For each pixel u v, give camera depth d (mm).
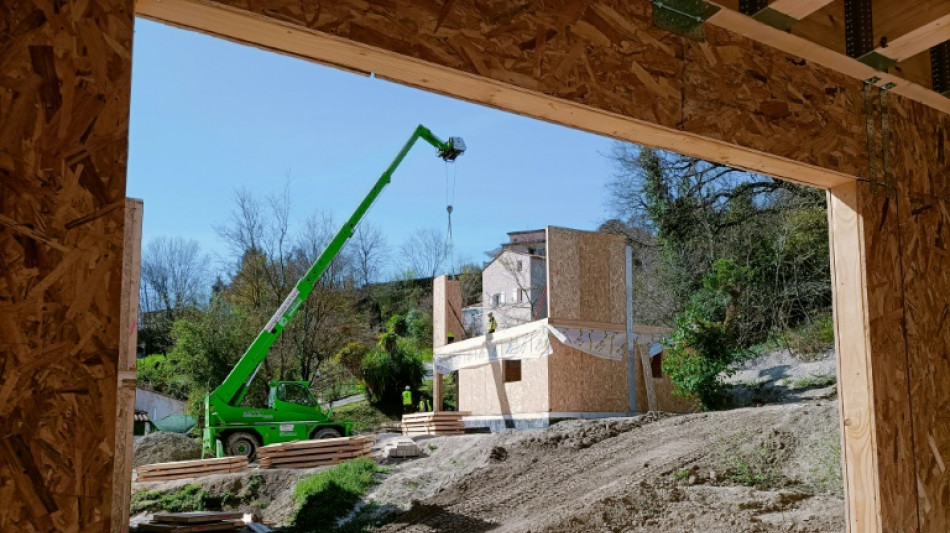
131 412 5184
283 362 27828
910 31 3473
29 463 1854
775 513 6969
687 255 22844
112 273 2000
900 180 4121
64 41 1997
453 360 17641
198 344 26422
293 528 10727
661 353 16453
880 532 3654
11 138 1903
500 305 37625
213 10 2279
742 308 20219
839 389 3934
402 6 2576
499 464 11953
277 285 30609
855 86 3990
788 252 20469
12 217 1889
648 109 3150
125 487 5082
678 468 9164
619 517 7820
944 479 3971
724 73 3424
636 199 24109
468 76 2715
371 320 39875
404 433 17297
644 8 3221
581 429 12656
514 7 2844
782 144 3586
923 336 4062
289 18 2350
